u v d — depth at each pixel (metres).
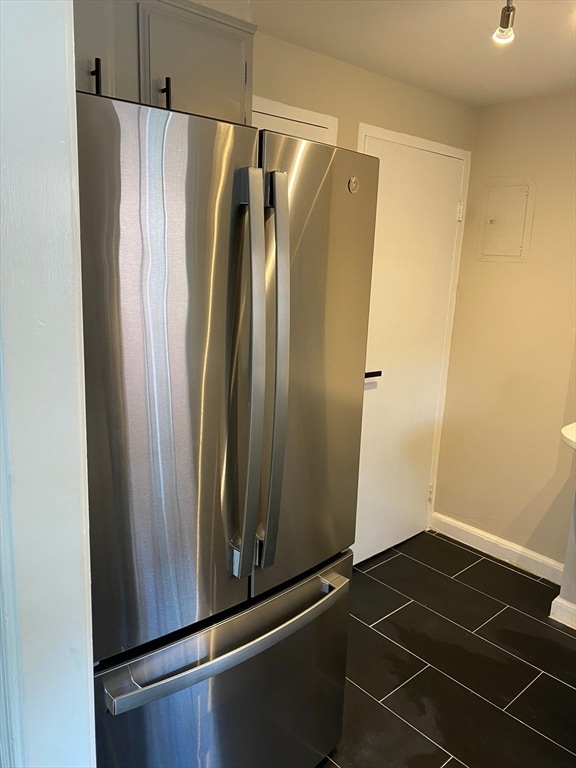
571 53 2.13
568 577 2.53
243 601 1.40
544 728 1.97
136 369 1.07
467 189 3.05
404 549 3.19
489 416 3.07
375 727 1.95
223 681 1.36
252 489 1.27
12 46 0.48
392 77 2.52
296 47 2.18
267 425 1.33
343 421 1.58
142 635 1.20
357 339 1.56
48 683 0.62
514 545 3.04
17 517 0.56
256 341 1.19
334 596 1.60
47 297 0.54
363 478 2.92
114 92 1.43
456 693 2.12
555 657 2.32
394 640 2.40
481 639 2.43
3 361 0.52
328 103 2.35
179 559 1.22
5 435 0.54
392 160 2.64
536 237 2.77
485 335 3.04
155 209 1.04
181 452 1.17
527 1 1.70
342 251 1.45
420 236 2.86
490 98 2.78
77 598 0.63
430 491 3.37
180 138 1.05
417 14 1.85
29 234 0.52
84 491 0.62
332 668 1.71
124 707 1.14
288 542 1.49
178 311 1.11
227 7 1.81
